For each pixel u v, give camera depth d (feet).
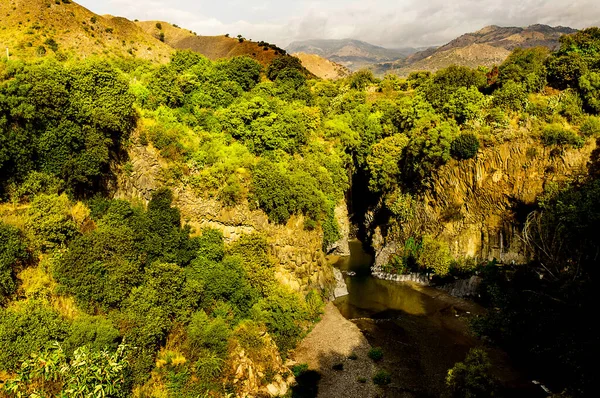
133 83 157.58
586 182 148.46
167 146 139.85
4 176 103.60
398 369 121.08
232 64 213.66
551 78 188.24
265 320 128.16
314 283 161.27
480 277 166.71
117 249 107.14
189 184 140.56
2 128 101.71
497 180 171.01
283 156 174.60
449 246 182.60
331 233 182.09
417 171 193.26
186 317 109.09
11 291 86.94
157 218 126.52
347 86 313.53
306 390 111.65
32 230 97.19
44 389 63.41
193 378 100.17
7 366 75.56
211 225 141.90
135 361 91.20
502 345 98.32
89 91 121.60
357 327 146.10
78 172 112.47
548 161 161.79
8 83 107.24
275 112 183.62
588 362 72.08
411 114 208.44
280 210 148.05
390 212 212.64
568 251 99.40
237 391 103.96
